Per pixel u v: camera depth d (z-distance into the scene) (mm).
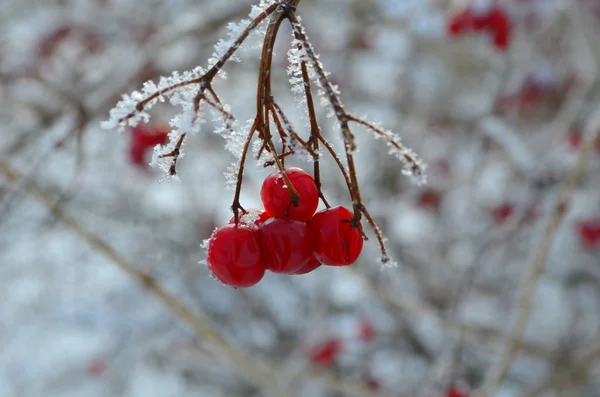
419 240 4938
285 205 1110
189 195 5066
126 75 2895
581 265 4809
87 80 4137
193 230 5148
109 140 4664
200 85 988
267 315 5047
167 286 4922
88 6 4418
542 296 4953
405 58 5273
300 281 4902
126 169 4789
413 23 4680
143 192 5141
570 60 4719
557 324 4746
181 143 1056
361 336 4105
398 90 5406
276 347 4730
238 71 4316
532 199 2859
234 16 3219
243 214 1171
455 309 2713
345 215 1116
